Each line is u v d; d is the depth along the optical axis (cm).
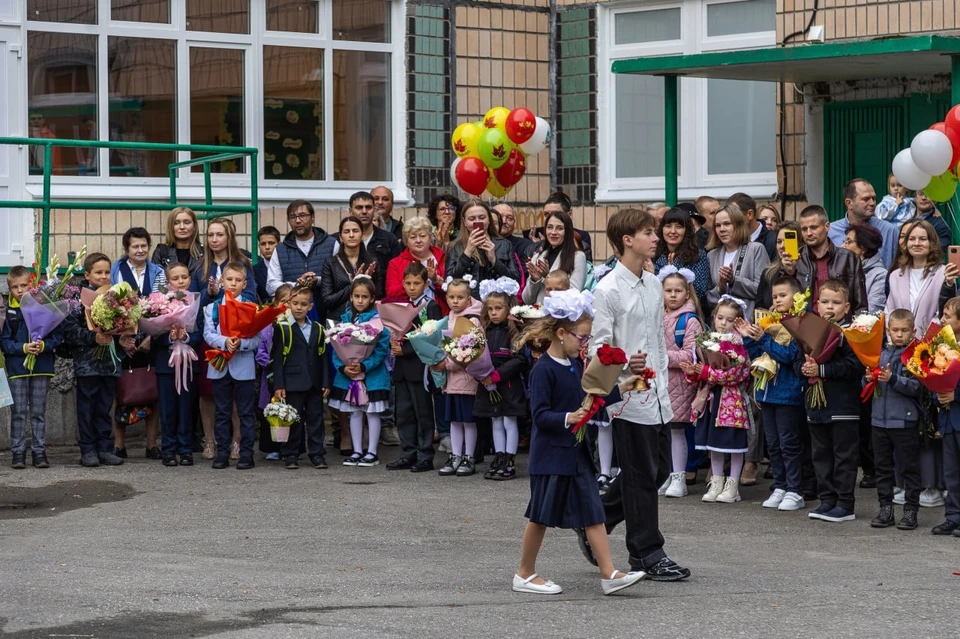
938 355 960
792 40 1530
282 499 1111
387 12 1641
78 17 1455
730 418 1102
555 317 798
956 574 848
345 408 1284
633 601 773
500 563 880
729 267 1183
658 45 1650
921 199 1265
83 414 1261
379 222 1453
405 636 694
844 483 1035
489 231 1307
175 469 1256
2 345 1240
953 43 1236
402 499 1114
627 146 1683
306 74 1592
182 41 1516
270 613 741
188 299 1252
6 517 1037
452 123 1666
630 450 823
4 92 1410
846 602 769
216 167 1538
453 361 1194
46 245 1319
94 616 730
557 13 1705
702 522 1032
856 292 1093
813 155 1539
